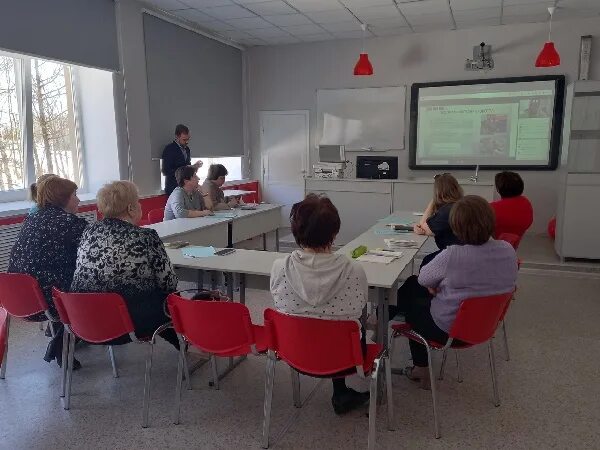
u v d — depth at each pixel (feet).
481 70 22.09
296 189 26.02
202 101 22.31
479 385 8.64
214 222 13.93
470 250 6.88
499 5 18.38
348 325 5.90
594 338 10.76
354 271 6.15
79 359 9.86
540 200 22.13
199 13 19.38
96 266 7.34
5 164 14.98
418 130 23.41
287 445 6.93
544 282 15.26
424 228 11.44
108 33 16.84
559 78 20.93
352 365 6.13
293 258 6.18
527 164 22.03
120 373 9.26
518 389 8.50
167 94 19.93
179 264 8.87
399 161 23.99
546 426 7.34
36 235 8.38
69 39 15.25
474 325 6.91
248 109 26.27
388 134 23.95
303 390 8.57
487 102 22.16
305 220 6.11
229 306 6.54
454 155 23.06
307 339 6.06
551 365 9.43
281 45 25.09
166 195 19.49
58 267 8.34
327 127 24.95
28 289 7.91
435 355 9.93
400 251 9.57
